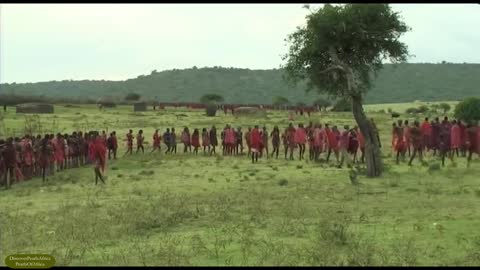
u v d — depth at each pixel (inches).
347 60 940.0
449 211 526.0
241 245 398.0
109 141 1275.8
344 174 895.1
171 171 1039.6
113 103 3631.9
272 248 381.4
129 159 1267.2
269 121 2351.1
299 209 551.5
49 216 577.0
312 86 987.9
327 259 348.8
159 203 614.9
